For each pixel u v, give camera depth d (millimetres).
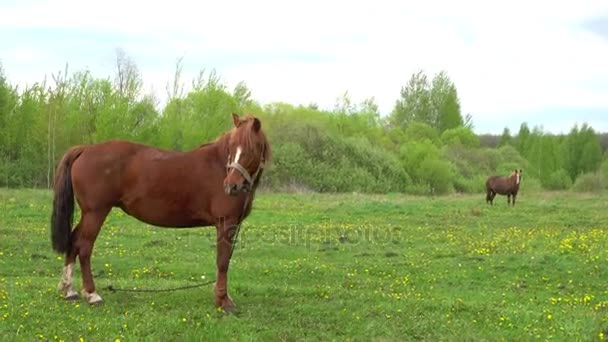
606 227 22703
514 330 8703
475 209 29000
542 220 24969
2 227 17750
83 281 9422
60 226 9328
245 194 9297
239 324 8477
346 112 61875
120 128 39719
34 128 40719
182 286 10812
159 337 7867
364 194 42594
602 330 8633
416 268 14086
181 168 9289
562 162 64500
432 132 67938
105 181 9227
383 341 8172
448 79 81938
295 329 8422
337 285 11922
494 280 12930
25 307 8875
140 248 15797
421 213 26609
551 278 13039
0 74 57656
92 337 7793
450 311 9641
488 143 99000
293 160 45688
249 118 9094
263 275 12820
